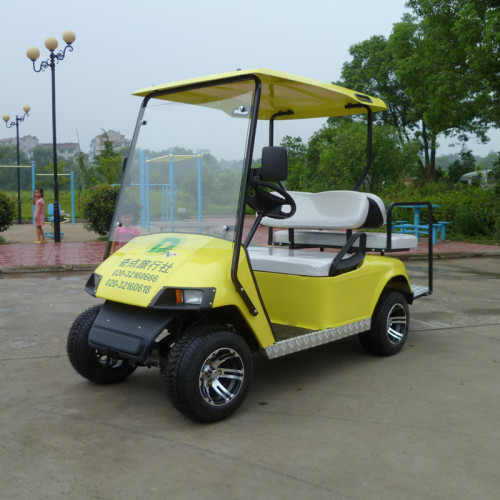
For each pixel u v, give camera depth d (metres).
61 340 5.03
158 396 3.71
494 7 14.58
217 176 3.46
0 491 2.51
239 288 3.25
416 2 16.31
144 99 3.94
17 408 3.48
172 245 3.52
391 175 18.66
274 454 2.88
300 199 4.66
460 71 15.52
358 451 2.91
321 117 5.10
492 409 3.47
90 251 11.68
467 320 5.91
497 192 15.14
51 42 13.05
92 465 2.76
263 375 4.15
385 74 31.62
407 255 11.06
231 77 3.42
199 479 2.63
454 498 2.46
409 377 4.09
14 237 15.27
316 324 3.94
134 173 3.85
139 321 3.29
